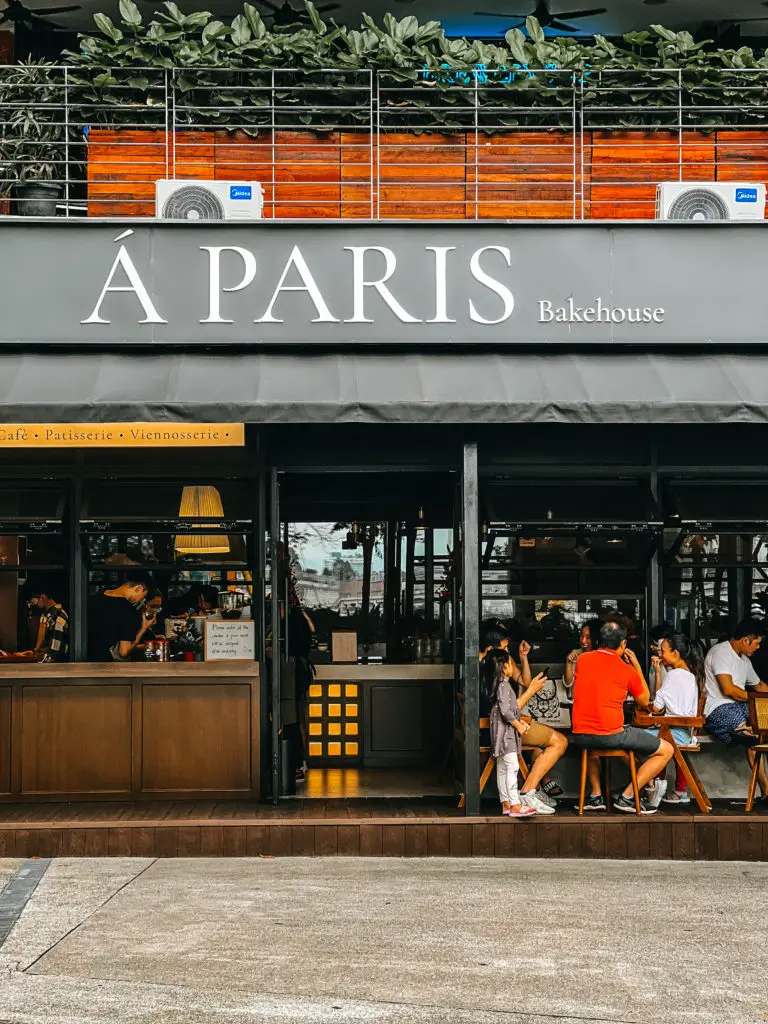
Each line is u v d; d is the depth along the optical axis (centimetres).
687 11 1288
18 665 1025
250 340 1027
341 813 976
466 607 986
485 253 1035
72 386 975
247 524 1074
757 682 1073
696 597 1143
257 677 1035
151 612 1084
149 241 1028
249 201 1039
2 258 1020
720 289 1041
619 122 1109
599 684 962
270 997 573
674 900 777
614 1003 568
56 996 574
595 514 1087
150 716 1032
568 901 771
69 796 1025
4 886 815
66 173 1074
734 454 1114
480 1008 559
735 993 585
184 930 693
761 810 999
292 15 1285
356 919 719
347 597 1227
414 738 1209
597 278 1038
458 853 944
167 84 1078
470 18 1309
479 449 1102
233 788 1033
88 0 1252
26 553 1098
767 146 1109
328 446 1089
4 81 1088
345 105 1097
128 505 1079
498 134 1103
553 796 1022
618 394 977
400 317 1030
